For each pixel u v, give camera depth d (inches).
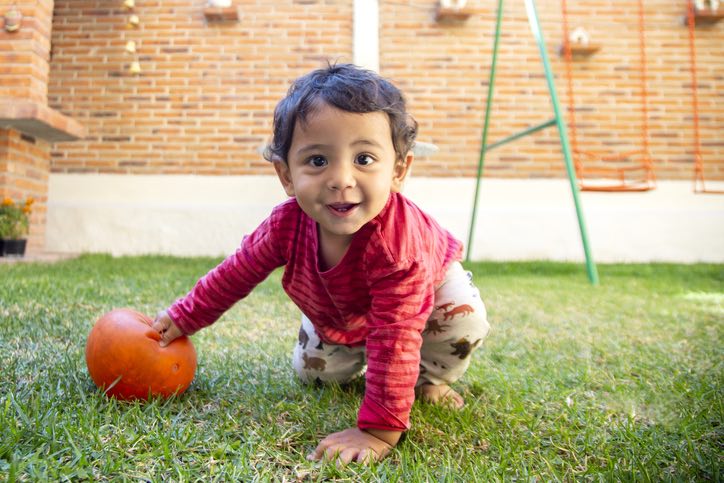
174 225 228.5
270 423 48.1
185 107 231.9
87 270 148.1
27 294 98.6
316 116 40.3
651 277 177.2
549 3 236.7
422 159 231.9
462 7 228.8
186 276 141.4
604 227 231.1
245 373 62.6
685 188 233.3
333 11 235.3
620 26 237.1
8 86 179.6
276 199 230.7
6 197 184.5
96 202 228.7
